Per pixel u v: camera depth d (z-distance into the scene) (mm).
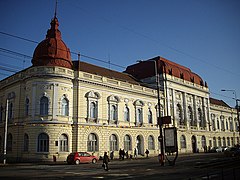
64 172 23828
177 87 64625
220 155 50469
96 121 44906
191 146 66375
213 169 24625
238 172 21578
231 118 91500
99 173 22797
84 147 42250
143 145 53312
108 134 46562
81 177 19797
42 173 22906
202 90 73750
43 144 39312
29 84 42281
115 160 42594
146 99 56062
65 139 40875
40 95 40531
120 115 49688
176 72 66625
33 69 41531
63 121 40625
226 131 86625
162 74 61406
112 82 49188
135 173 22344
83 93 43938
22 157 40781
